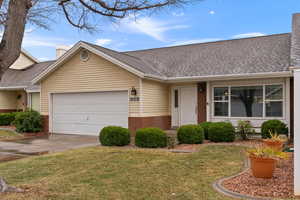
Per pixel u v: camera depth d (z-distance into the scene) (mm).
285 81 11281
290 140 10633
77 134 14156
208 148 9156
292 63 9172
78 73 13906
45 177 5984
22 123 14383
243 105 12273
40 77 14781
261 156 5504
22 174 6266
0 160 8188
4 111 19969
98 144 11000
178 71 13695
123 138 10180
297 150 4566
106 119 13234
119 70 12695
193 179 5641
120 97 12812
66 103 14531
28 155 8938
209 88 13031
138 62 14148
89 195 4723
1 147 10555
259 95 11906
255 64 12125
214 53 14945
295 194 4523
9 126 17531
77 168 6730
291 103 11203
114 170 6453
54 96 14922
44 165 7160
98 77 13289
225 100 12703
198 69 13312
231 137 10648
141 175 5988
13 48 4660
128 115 12461
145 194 4773
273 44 13891
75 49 13484
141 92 12125
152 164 7008
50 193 4785
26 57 23656
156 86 13289
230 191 4816
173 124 14180
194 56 15242
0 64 4566
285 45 13328
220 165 6789
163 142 9789
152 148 9586
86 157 8047
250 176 5680
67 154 8672
